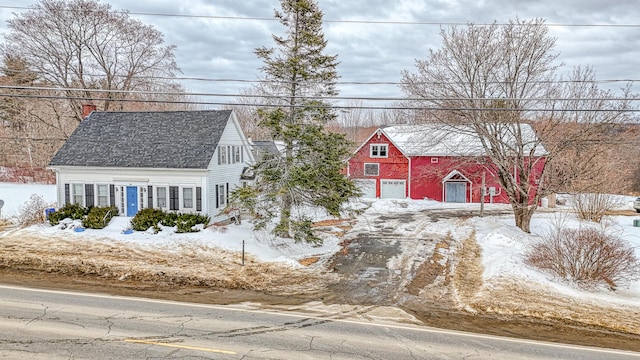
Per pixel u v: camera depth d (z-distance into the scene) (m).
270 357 8.38
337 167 19.14
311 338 9.52
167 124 24.30
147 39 38.97
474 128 22.73
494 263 16.53
